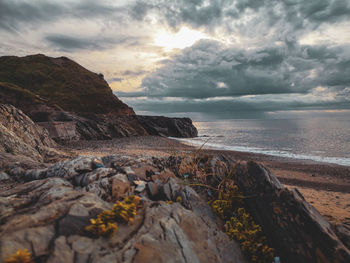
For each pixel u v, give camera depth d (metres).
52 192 3.63
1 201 3.23
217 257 3.18
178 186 5.01
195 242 3.20
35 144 18.48
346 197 10.30
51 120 43.06
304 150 34.72
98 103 74.19
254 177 4.85
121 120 60.78
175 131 66.00
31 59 89.06
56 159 11.22
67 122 38.78
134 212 3.04
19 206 3.21
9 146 10.11
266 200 4.32
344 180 14.86
